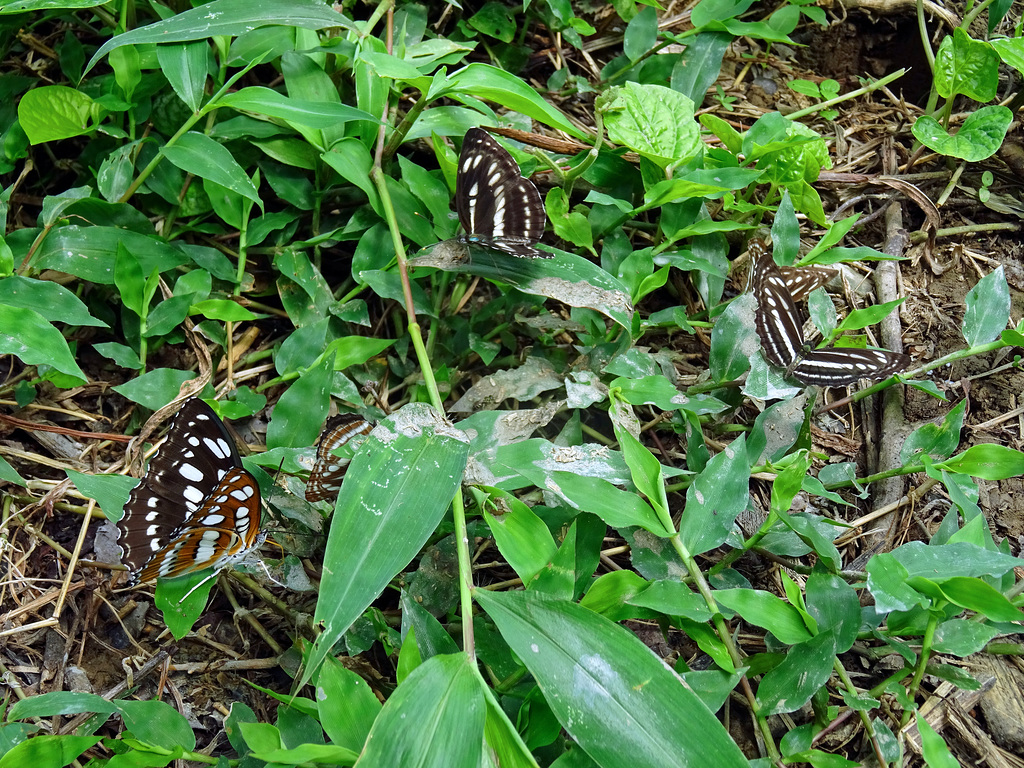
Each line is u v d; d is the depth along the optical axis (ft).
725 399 2.08
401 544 1.84
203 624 2.02
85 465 2.06
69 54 2.16
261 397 2.07
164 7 2.12
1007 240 2.23
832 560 1.93
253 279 2.14
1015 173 2.26
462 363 2.13
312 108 2.03
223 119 2.14
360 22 2.14
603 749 1.80
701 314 2.15
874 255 2.09
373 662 1.99
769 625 1.89
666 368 2.09
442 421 1.90
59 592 2.01
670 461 2.09
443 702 1.80
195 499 1.92
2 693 1.97
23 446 2.07
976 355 2.15
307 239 2.17
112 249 2.07
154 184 2.11
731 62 2.37
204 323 2.08
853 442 2.11
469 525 1.98
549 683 1.81
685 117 2.14
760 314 2.03
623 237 2.13
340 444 1.89
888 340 2.15
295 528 2.01
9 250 2.01
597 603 1.89
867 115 2.32
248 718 1.91
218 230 2.14
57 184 2.18
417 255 2.04
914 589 1.87
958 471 1.99
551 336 2.13
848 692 1.92
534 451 1.93
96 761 1.90
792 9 2.29
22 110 2.04
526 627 1.83
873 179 2.22
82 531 2.02
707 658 1.98
